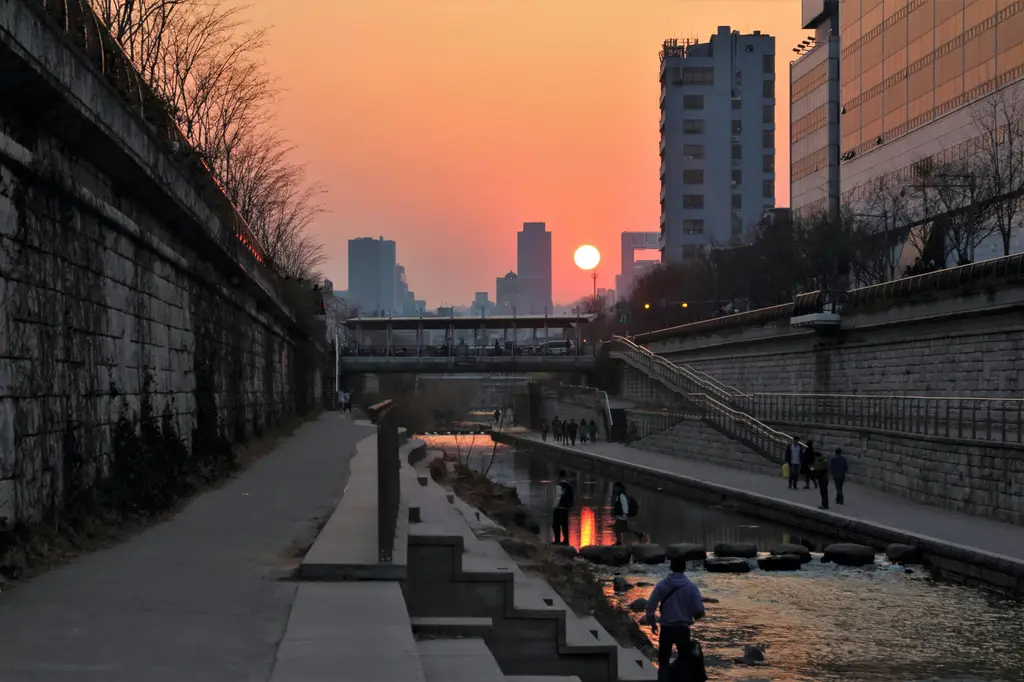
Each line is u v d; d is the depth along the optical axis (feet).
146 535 42.34
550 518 120.57
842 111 295.69
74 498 40.09
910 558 84.33
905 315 136.77
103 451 44.73
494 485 120.26
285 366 140.46
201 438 67.87
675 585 37.78
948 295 125.08
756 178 452.35
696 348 234.99
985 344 118.73
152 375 55.01
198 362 69.31
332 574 33.81
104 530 41.24
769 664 54.75
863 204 272.51
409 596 40.96
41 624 25.96
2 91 34.53
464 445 283.59
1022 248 198.90
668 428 204.54
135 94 56.18
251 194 149.89
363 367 297.94
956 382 125.08
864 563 85.15
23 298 35.60
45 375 37.68
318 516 49.24
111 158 46.06
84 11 47.19
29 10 34.35
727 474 156.25
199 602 29.53
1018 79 201.98
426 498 70.54
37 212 37.09
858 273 222.48
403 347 314.96
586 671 41.24
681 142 453.58
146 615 27.48
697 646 37.76
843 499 114.83
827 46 319.47
